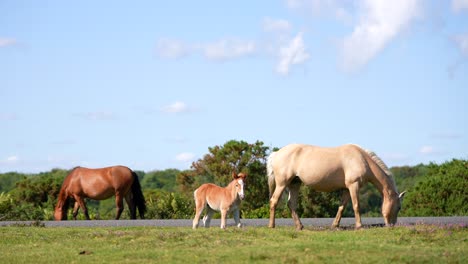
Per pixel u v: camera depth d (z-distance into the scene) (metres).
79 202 28.31
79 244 15.71
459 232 16.33
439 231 16.38
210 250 14.09
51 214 31.27
